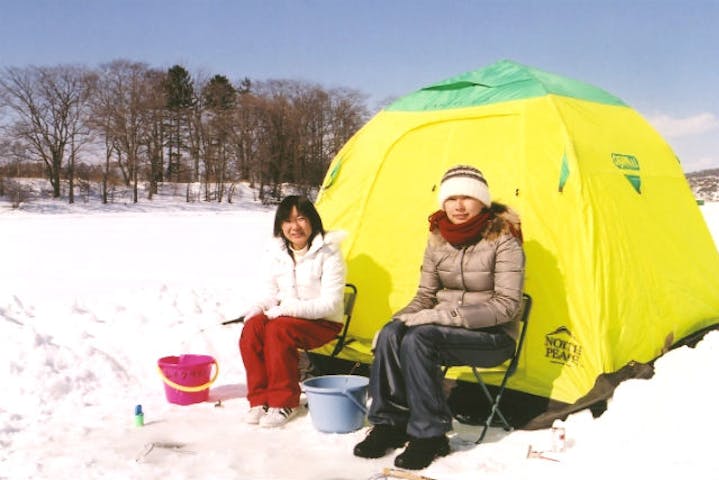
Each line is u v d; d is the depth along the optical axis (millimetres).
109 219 30250
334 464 3926
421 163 5496
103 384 5395
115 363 5750
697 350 4867
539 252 4781
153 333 6453
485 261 4242
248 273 12266
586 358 4512
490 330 4152
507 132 5199
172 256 15008
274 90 59094
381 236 5496
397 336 3986
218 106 60469
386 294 5371
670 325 5051
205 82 61875
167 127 57000
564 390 4492
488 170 5133
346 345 5445
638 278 4859
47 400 4988
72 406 4941
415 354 3842
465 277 4309
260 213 38500
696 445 3809
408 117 5727
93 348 5844
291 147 57312
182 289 8367
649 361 4773
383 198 5582
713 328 5605
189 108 58500
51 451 4086
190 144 56875
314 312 4719
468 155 5273
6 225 25609
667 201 5594
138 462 3908
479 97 5473
